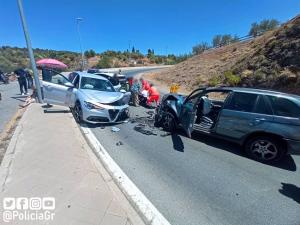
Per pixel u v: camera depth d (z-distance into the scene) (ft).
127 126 27.12
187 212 12.09
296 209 12.86
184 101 24.56
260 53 63.77
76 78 30.94
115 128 25.52
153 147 21.02
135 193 13.44
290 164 18.98
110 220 10.56
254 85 54.54
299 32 56.65
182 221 11.38
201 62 115.24
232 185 15.07
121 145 20.94
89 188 12.91
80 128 24.89
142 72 170.91
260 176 16.57
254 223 11.59
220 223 11.43
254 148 19.45
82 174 14.39
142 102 41.65
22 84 47.65
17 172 14.11
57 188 12.70
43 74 30.55
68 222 10.23
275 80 50.52
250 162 18.93
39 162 15.51
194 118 21.66
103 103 25.70
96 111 25.14
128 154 19.07
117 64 250.78
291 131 17.70
